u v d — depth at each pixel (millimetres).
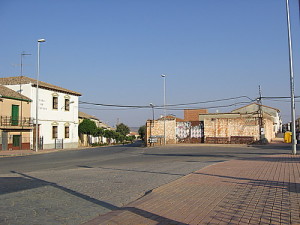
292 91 22672
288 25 22703
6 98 37062
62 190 9516
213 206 7023
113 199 8289
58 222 6203
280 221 5766
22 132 39219
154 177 12195
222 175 11930
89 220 6305
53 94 44406
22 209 7195
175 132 48500
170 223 5797
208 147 38500
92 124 55969
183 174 12992
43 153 33969
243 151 29734
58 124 45375
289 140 48406
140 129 91000
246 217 6074
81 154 29250
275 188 9047
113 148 42250
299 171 12758
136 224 5793
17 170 15352
